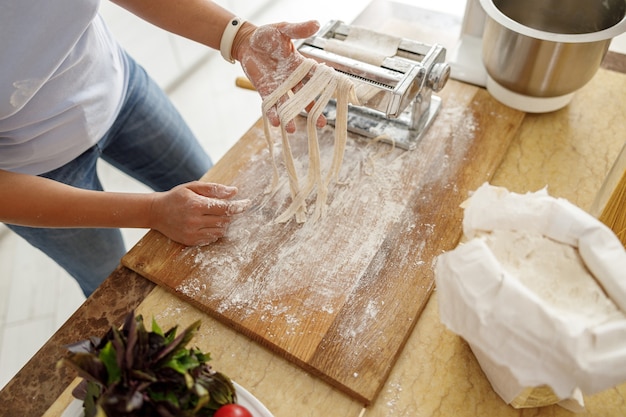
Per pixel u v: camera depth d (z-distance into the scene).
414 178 0.79
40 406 0.60
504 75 0.83
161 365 0.45
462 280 0.50
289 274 0.69
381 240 0.72
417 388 0.59
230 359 0.63
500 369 0.53
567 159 0.82
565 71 0.78
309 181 0.77
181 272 0.70
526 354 0.47
